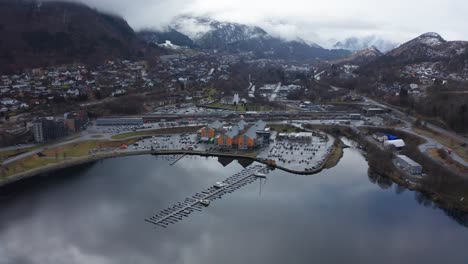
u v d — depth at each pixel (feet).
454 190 646.74
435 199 650.02
